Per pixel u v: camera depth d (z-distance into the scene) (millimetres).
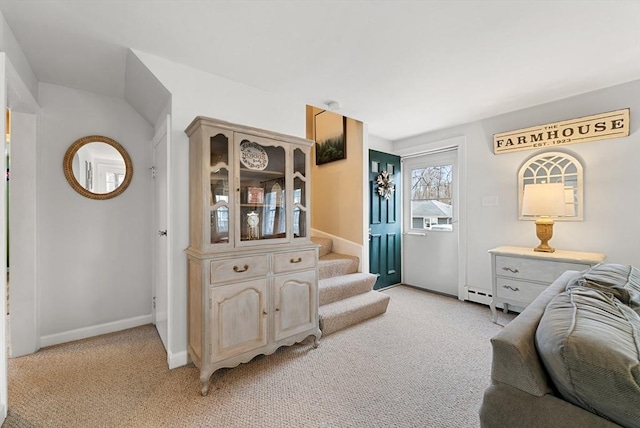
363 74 2186
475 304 3295
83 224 2395
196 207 1889
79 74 2125
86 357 2068
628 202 2350
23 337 2090
